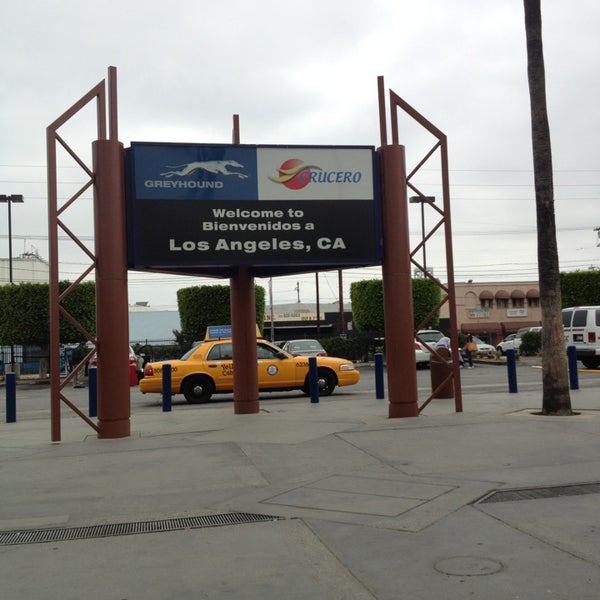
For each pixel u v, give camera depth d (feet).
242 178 39.04
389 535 18.53
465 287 220.84
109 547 18.40
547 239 38.96
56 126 35.94
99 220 36.27
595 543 17.29
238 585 15.33
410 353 40.22
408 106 41.24
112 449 32.65
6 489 25.27
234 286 45.01
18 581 15.97
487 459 27.73
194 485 25.11
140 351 129.18
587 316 73.46
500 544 17.44
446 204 41.50
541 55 38.93
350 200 40.16
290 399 56.95
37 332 106.32
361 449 30.66
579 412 39.42
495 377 73.41
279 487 24.38
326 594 14.64
